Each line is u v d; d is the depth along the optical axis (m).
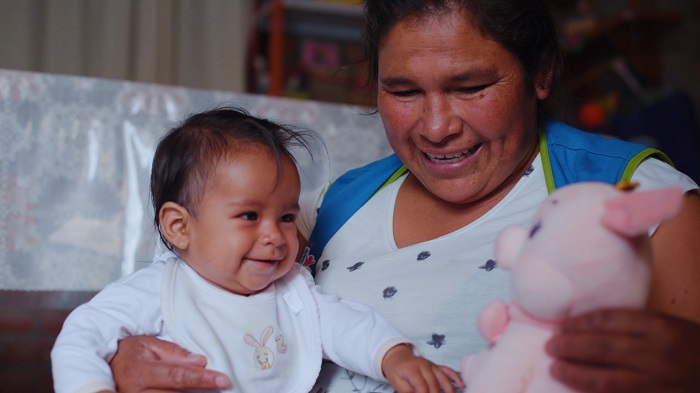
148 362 0.90
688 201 0.90
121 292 0.99
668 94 3.02
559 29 1.14
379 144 1.85
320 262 1.19
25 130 1.65
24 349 2.26
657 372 0.60
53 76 1.67
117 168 1.69
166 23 2.83
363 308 1.02
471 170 1.02
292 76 3.15
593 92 3.45
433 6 0.95
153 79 2.78
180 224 1.04
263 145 1.03
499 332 0.69
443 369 0.88
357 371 0.97
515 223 1.00
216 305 1.01
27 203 1.64
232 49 2.93
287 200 1.03
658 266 0.84
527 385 0.64
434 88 0.98
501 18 0.95
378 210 1.20
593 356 0.61
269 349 1.00
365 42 1.19
